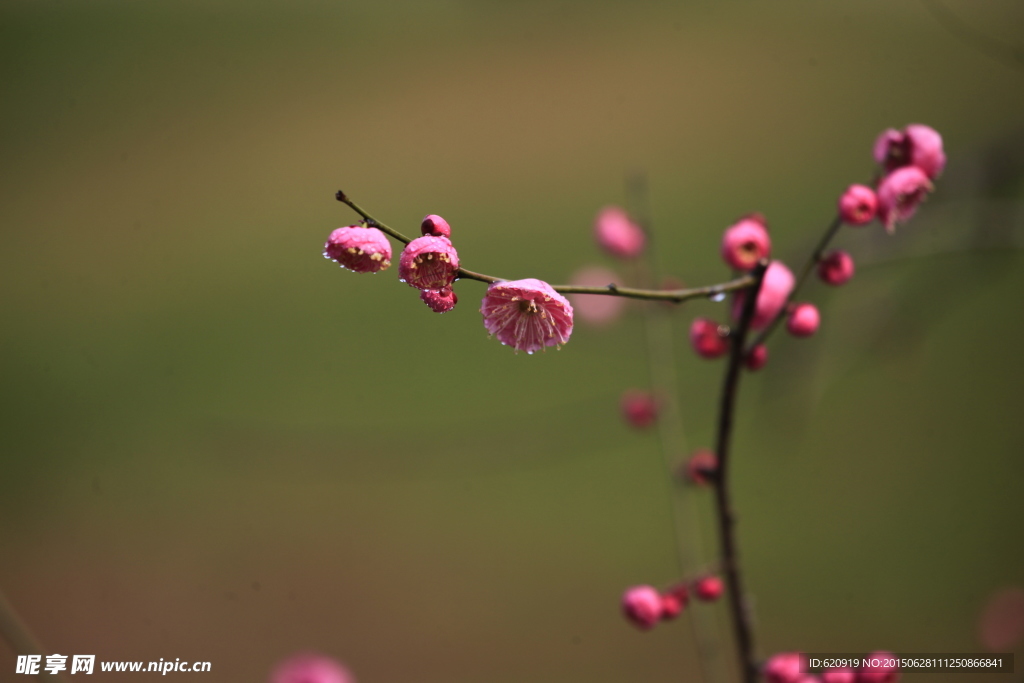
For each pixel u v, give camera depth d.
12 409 2.28
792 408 1.10
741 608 0.94
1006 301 1.94
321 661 1.05
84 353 2.40
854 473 1.75
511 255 2.45
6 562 1.89
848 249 1.10
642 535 1.98
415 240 0.85
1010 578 1.45
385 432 1.32
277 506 2.08
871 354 1.14
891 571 1.54
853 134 2.49
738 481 1.80
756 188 2.51
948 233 1.10
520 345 0.87
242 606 1.81
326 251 0.85
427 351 2.43
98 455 2.14
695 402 1.28
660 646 1.69
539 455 1.26
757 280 0.89
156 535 1.98
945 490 1.68
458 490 2.13
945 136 2.20
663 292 0.88
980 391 1.84
